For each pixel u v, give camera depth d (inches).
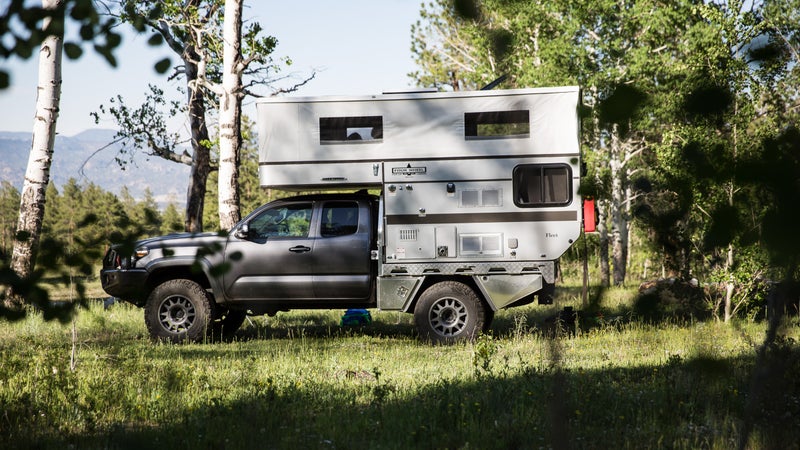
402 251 422.9
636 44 877.2
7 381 277.7
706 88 67.0
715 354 108.7
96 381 274.7
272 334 472.7
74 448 204.1
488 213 419.2
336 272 430.0
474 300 418.6
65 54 101.4
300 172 425.7
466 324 418.0
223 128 643.5
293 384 276.2
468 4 58.1
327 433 215.9
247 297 430.9
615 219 1100.5
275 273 430.3
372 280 431.5
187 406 248.4
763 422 194.2
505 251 418.6
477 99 419.2
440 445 203.9
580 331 404.2
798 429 180.9
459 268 420.8
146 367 307.4
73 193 3649.1
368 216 435.2
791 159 66.9
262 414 234.5
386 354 374.3
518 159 417.7
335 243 430.3
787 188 66.3
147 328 438.9
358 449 202.8
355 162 424.2
